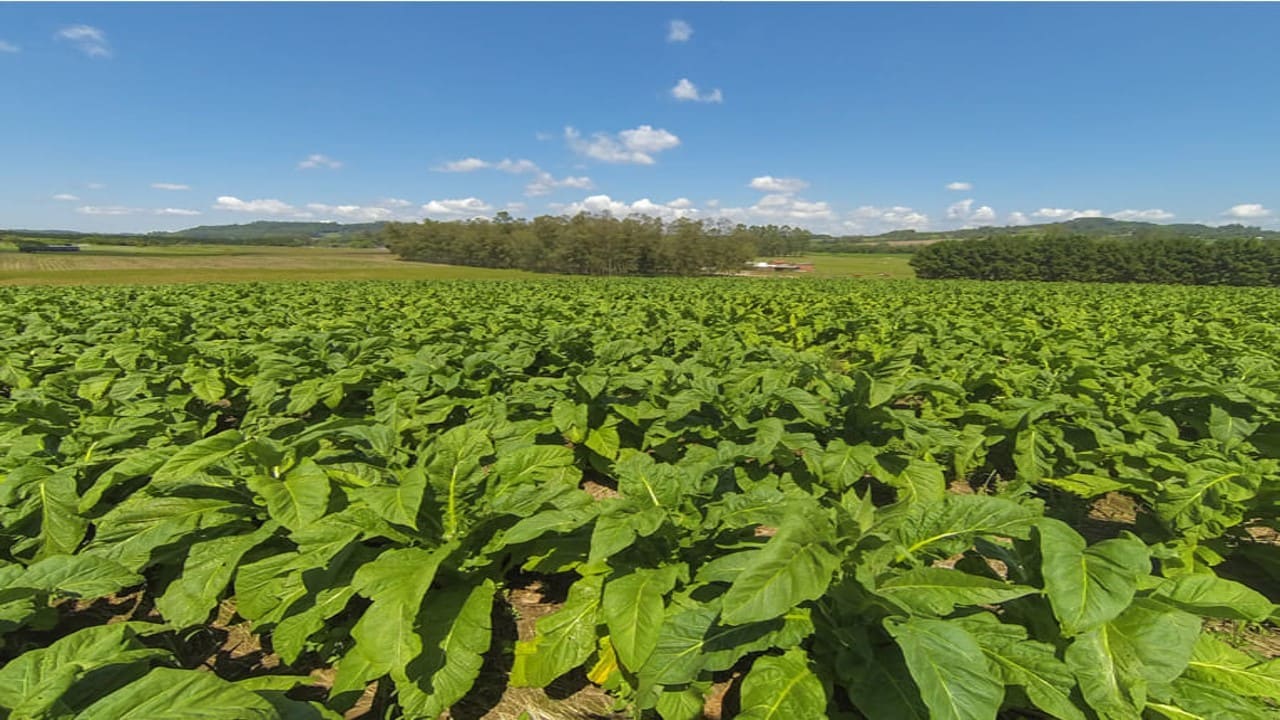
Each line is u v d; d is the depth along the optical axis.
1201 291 35.84
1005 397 7.46
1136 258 81.56
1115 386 7.34
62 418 5.99
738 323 15.37
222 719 2.03
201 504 3.87
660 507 3.41
